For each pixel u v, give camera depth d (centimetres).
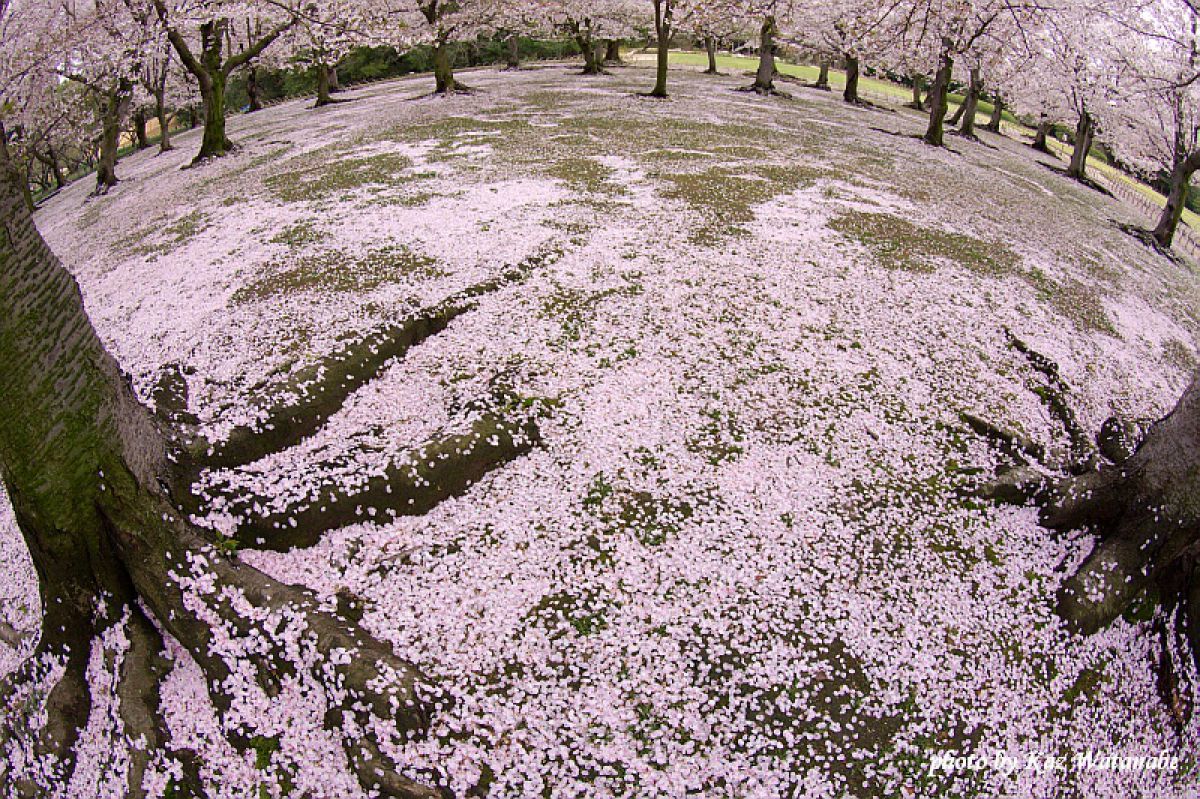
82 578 425
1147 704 467
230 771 386
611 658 435
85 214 1522
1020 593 509
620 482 558
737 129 1838
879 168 1570
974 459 618
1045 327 863
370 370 650
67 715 412
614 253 900
